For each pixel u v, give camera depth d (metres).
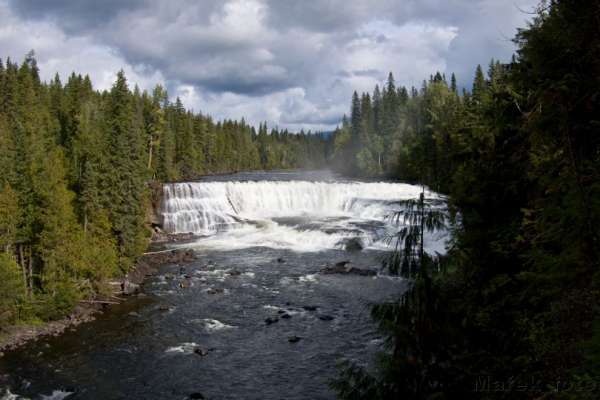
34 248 30.50
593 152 8.55
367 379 8.19
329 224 50.69
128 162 37.72
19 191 31.89
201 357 21.70
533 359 8.68
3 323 24.66
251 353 21.97
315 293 30.48
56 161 34.12
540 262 9.16
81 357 21.92
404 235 8.22
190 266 38.06
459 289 10.85
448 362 7.89
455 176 13.12
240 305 28.53
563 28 7.81
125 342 23.53
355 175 104.38
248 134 158.38
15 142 41.62
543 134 8.57
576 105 7.88
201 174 107.00
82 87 91.00
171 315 27.11
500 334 9.80
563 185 8.26
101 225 34.50
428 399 7.37
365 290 30.84
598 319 7.09
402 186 59.84
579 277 8.09
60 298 27.03
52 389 19.09
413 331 7.76
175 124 98.50
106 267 30.94
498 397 7.71
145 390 18.95
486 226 12.61
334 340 23.08
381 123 96.06
